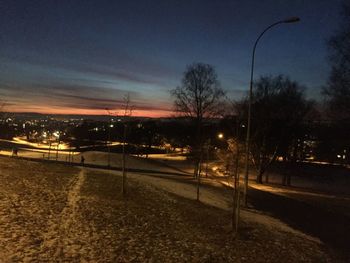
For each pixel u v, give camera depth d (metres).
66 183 27.52
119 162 78.31
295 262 15.41
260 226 21.84
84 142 136.50
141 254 12.84
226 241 16.80
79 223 15.63
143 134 115.12
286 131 59.50
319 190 58.19
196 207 25.22
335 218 30.28
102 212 18.44
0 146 115.44
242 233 18.81
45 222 14.97
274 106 58.09
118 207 20.36
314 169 86.88
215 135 52.41
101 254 12.12
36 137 180.12
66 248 12.16
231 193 38.88
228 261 13.84
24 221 14.62
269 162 60.16
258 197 38.34
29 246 11.77
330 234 23.73
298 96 59.38
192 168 78.69
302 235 21.70
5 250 11.07
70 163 63.03
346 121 38.97
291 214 30.02
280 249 17.06
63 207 18.34
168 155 114.31
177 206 24.08
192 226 18.72
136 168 69.50
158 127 118.06
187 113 59.00
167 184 37.72
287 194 45.81
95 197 22.59
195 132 58.94
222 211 25.66
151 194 27.89
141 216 19.02
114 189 27.58
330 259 17.03
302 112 59.41
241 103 37.38
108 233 14.80
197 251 14.38
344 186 68.94
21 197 19.30
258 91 57.66
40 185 24.55
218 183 48.53
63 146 140.62
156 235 15.73
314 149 94.00
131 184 32.50
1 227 13.35
